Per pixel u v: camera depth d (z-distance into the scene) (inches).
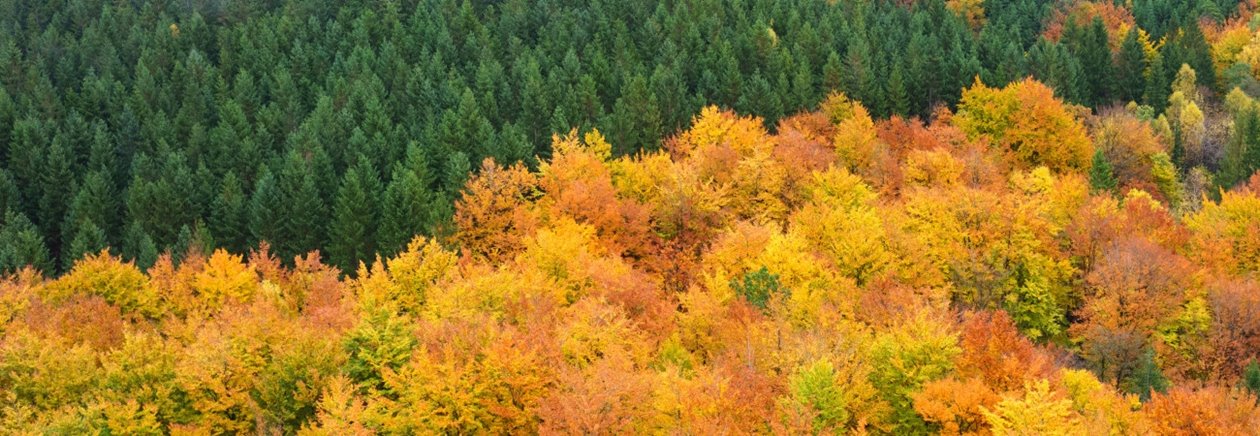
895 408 1628.9
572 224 2669.8
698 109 4138.8
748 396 1437.0
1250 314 2297.0
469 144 3708.2
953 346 1683.1
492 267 2679.6
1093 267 2674.7
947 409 1489.9
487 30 4997.5
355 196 3154.5
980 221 2564.0
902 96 4340.6
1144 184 3754.9
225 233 3351.4
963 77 4520.2
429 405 1437.0
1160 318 2337.6
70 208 3528.5
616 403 1362.0
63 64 4758.9
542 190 3339.1
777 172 3002.0
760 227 2482.8
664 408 1391.5
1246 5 6200.8
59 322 2012.8
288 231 3294.8
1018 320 2434.8
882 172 3304.6
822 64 4690.0
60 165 3700.8
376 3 5492.1
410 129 3912.4
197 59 4692.4
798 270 2193.7
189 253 2878.9
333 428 1354.6
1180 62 5024.6
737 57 4653.1
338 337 1664.6
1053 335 2524.6
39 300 2207.2
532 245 2461.9
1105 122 4057.6
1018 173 3218.5
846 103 4138.8
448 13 5290.4
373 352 1626.5
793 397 1464.1
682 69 4485.7
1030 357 1721.2
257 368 1563.7
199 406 1510.8
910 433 1598.2
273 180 3321.9
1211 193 3878.0
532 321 1761.8
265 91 4554.6
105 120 4414.4
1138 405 1712.6
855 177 2965.1
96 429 1446.9
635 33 5083.7
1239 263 2765.7
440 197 3058.6
